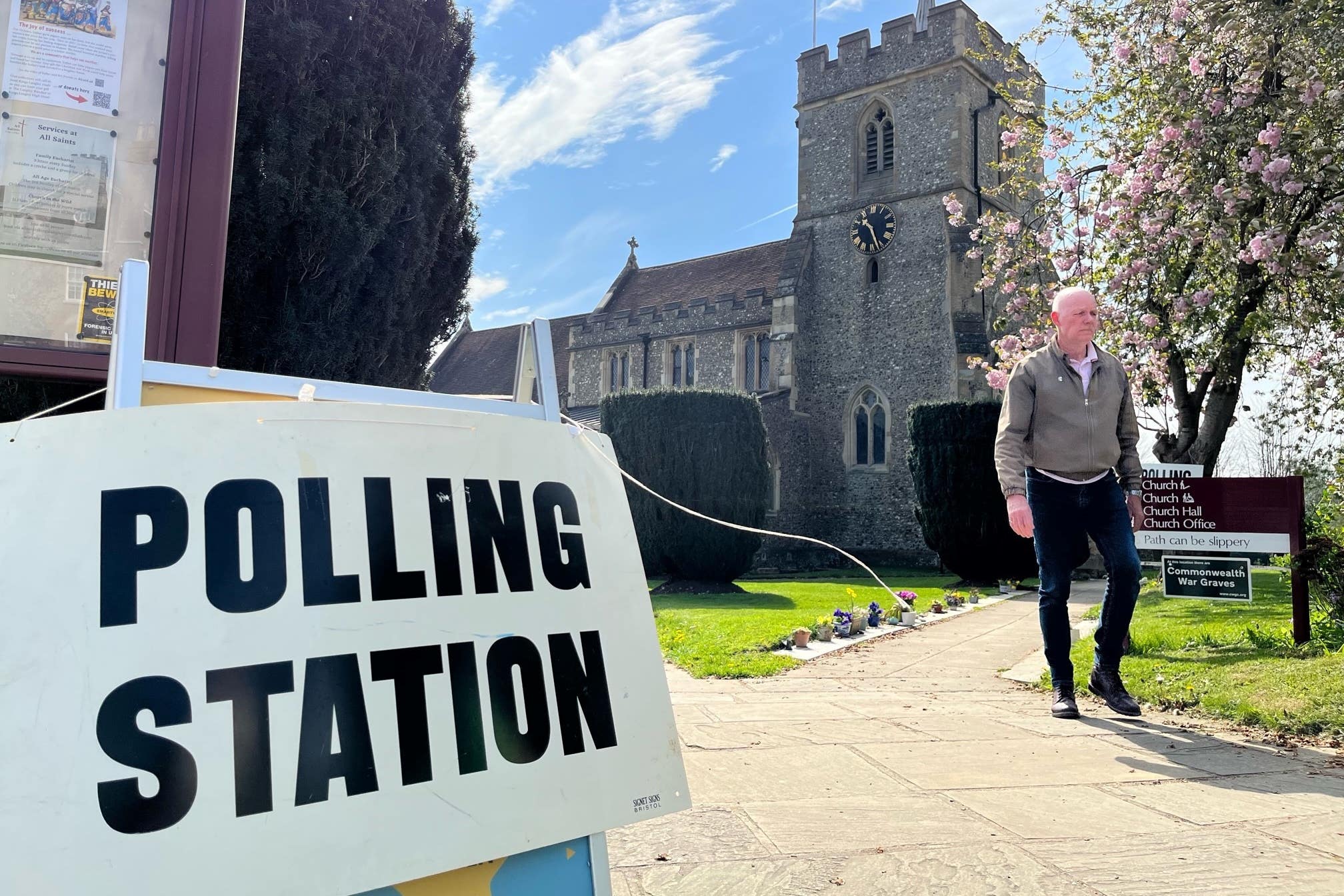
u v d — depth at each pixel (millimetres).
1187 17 7398
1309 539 5164
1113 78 8586
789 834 2348
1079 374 3830
